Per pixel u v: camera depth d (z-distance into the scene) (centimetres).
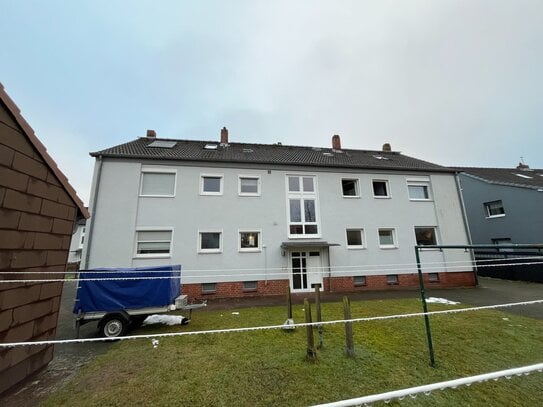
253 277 1202
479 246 433
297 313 852
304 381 412
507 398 368
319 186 1380
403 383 403
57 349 575
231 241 1212
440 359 484
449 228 1462
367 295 1167
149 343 593
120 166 1173
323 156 1633
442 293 1185
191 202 1209
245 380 418
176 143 1577
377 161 1648
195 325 738
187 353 530
